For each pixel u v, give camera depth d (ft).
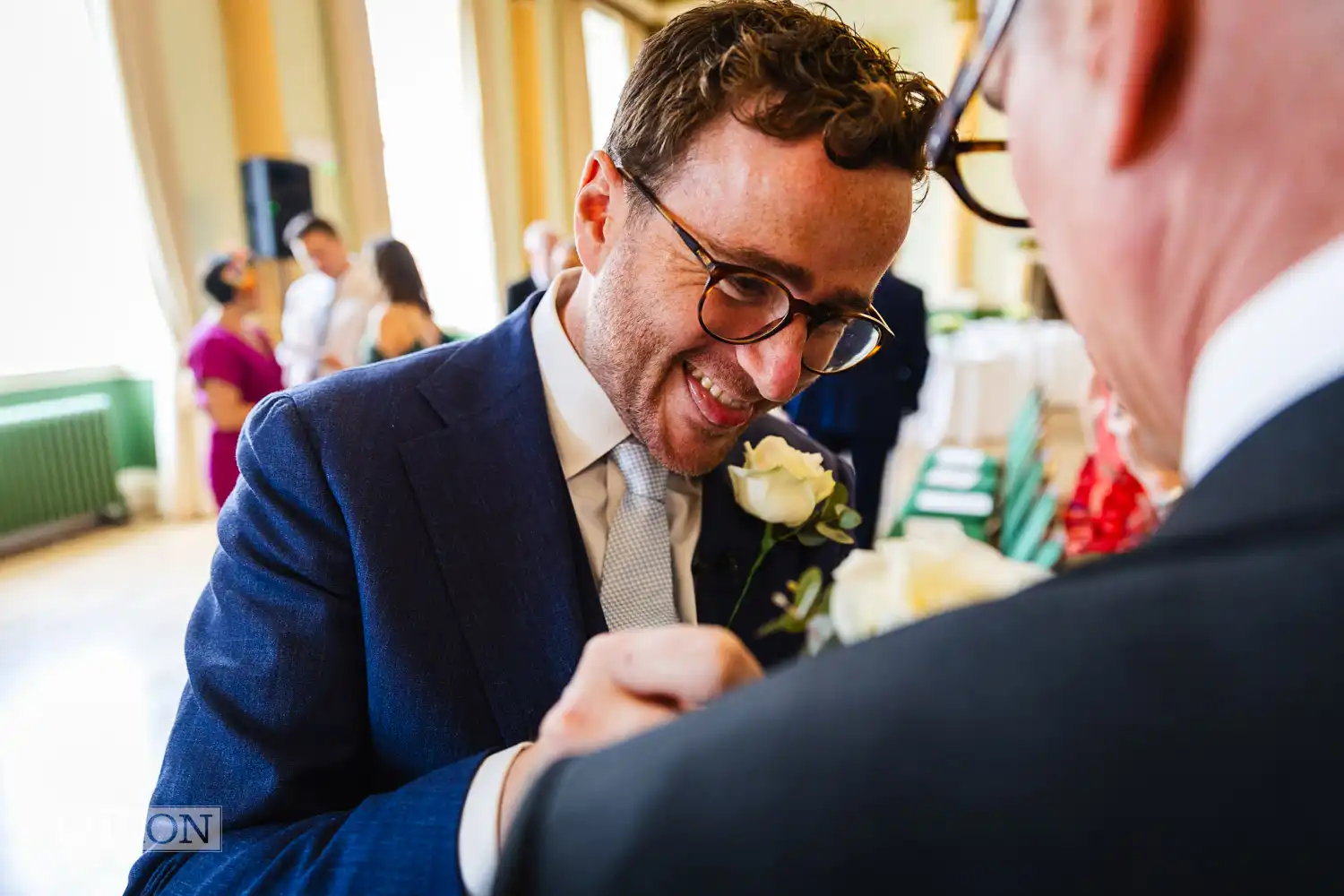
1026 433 9.01
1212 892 0.58
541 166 21.77
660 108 2.01
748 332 2.09
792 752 0.69
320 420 2.31
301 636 2.16
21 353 14.57
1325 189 0.66
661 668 1.36
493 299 21.03
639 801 0.71
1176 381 0.84
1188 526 0.72
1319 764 0.57
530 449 2.38
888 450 10.09
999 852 0.62
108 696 8.82
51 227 14.75
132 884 1.96
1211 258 0.74
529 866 0.75
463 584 2.25
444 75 20.22
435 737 2.20
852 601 1.39
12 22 13.79
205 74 14.73
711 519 2.66
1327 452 0.65
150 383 15.83
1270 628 0.62
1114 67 0.75
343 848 1.65
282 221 14.69
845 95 1.86
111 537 14.47
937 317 24.58
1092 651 0.66
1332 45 0.63
